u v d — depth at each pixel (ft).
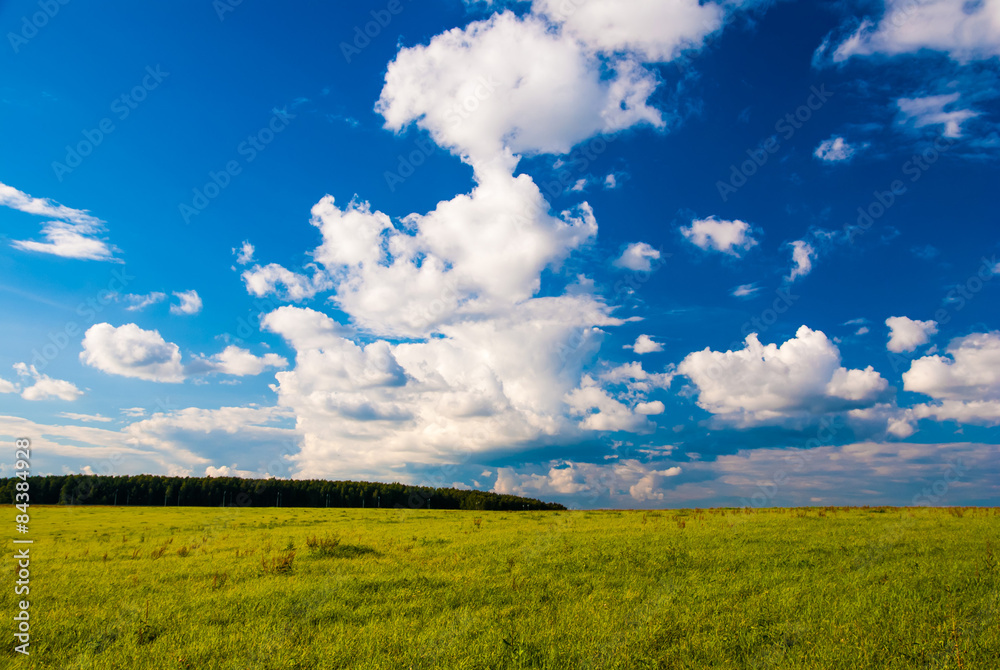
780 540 67.21
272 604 40.93
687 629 32.45
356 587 45.65
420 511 199.52
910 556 52.90
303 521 141.79
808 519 96.32
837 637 29.73
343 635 33.32
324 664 28.53
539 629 33.53
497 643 30.81
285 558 56.75
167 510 207.31
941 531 71.46
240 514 181.88
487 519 135.33
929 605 35.14
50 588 47.75
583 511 173.17
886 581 42.14
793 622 32.78
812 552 57.06
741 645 29.68
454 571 53.11
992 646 27.20
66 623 36.50
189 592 45.65
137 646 32.32
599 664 27.63
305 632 34.30
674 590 42.14
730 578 46.34
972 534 67.21
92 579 51.90
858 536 68.85
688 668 26.76
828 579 43.93
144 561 64.54
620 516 132.98
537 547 67.21
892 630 30.37
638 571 50.72
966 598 36.42
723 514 125.39
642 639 30.76
